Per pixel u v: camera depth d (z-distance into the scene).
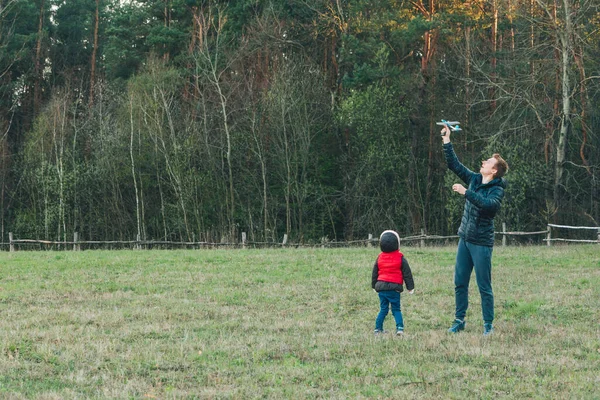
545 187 36.09
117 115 47.62
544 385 7.70
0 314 12.48
